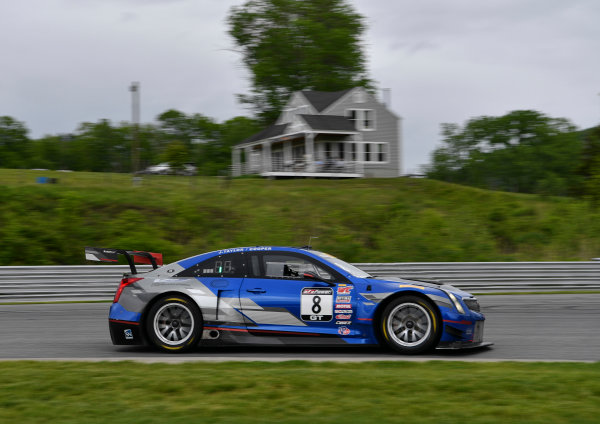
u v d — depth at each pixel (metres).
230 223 32.62
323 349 10.89
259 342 10.41
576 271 21.33
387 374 7.96
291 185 46.38
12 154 117.44
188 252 28.42
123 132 121.88
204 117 112.12
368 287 10.32
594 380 7.52
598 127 38.06
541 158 105.31
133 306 10.63
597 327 13.40
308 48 77.88
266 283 10.54
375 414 6.30
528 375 7.89
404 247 30.03
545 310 16.27
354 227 33.47
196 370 8.35
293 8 79.88
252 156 70.50
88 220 30.33
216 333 10.46
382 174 64.25
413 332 10.19
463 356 10.12
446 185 47.59
